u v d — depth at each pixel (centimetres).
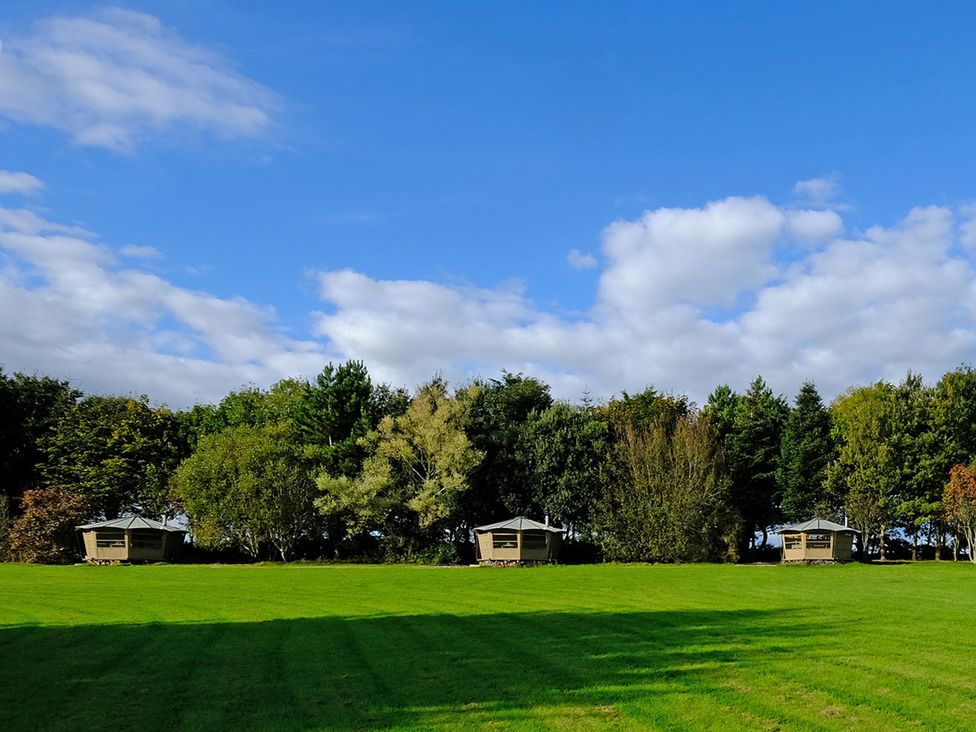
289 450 5800
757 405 7056
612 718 978
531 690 1130
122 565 4900
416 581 3284
